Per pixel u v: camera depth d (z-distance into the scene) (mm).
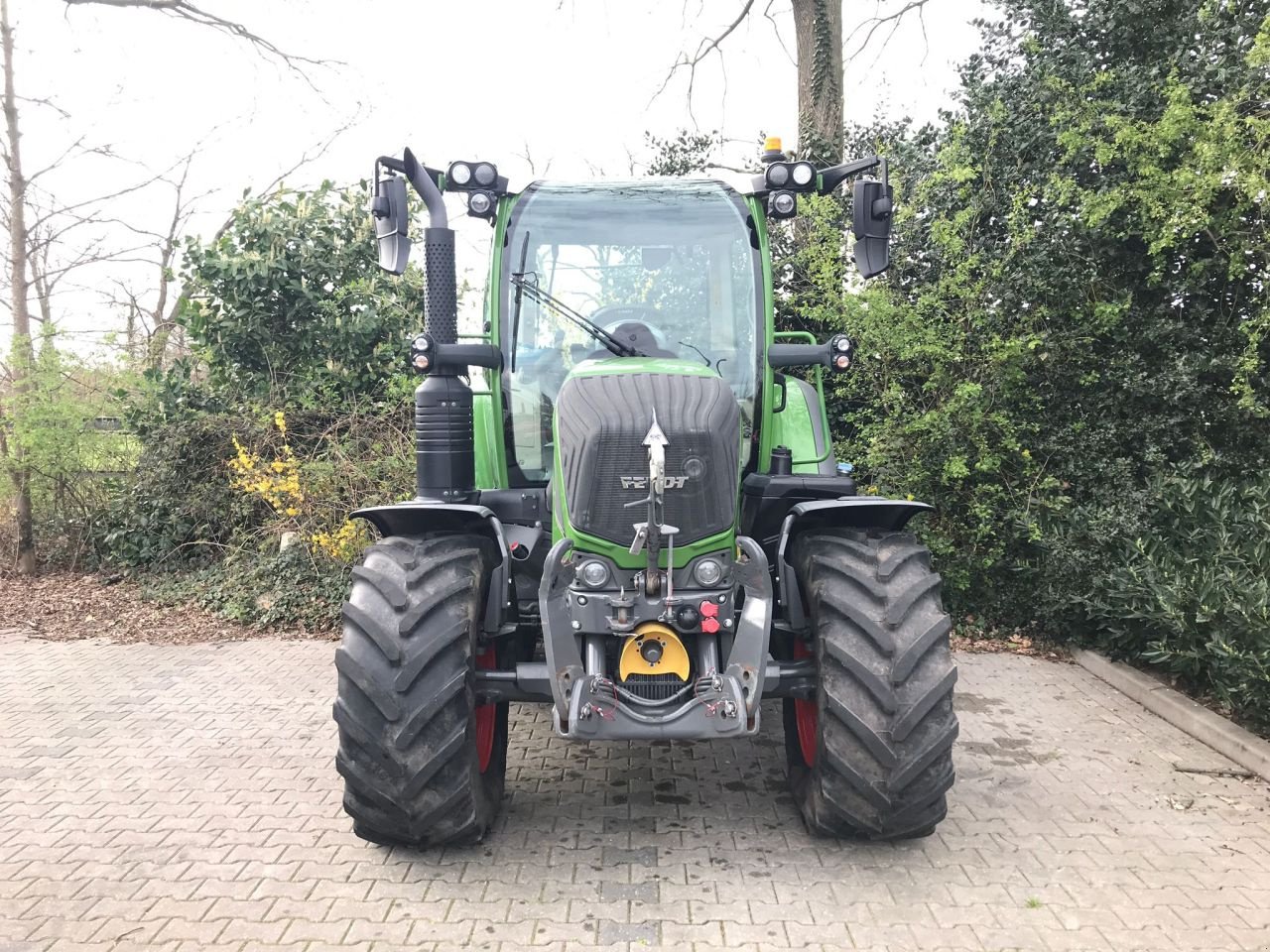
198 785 4137
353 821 3441
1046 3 6570
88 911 3100
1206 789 4117
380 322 8570
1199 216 5516
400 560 3342
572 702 3121
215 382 8891
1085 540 6000
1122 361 6172
